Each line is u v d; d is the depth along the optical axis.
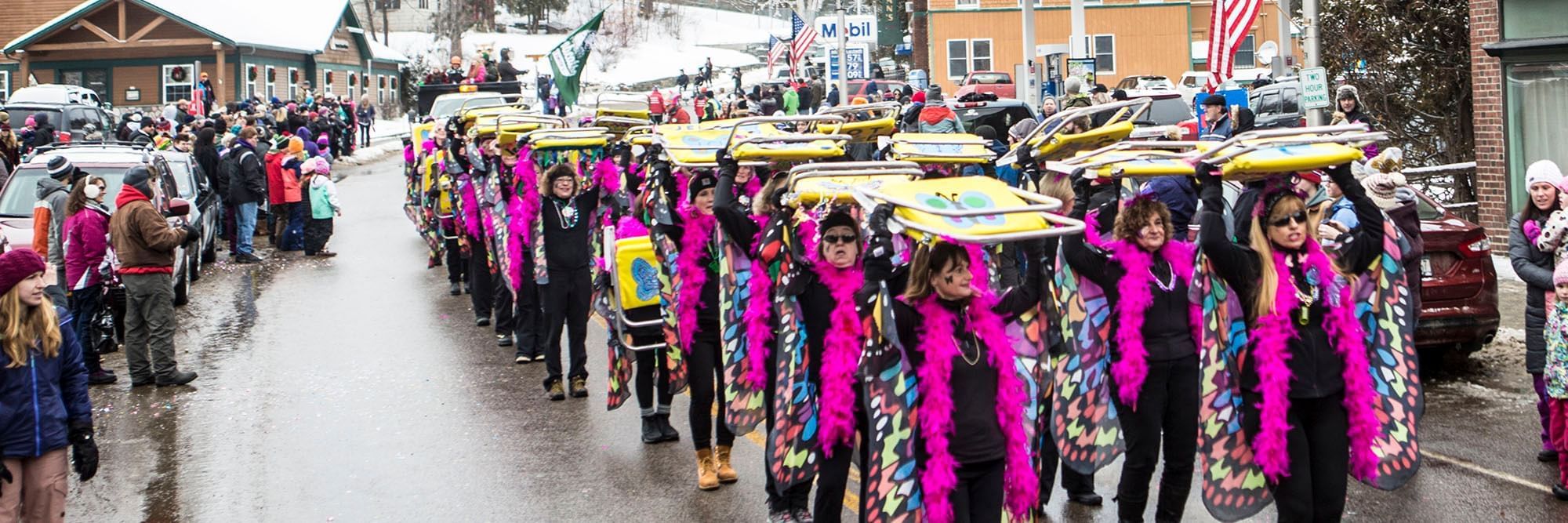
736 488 7.74
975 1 42.78
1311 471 5.91
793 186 6.01
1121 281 6.16
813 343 6.16
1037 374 5.57
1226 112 13.47
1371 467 5.89
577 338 10.02
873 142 9.45
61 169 12.24
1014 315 5.52
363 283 16.66
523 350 11.39
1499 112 15.35
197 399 10.44
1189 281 6.22
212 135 22.25
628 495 7.66
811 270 6.12
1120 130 7.04
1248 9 15.51
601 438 8.95
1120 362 6.15
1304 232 5.82
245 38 44.31
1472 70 15.65
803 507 6.76
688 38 89.19
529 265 11.07
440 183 14.63
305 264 18.64
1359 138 5.74
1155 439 6.27
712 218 7.52
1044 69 27.73
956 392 5.31
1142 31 42.88
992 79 33.53
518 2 85.19
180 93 44.88
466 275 15.78
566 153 10.19
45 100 29.03
